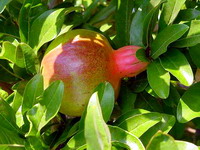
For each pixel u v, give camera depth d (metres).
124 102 0.41
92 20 0.55
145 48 0.39
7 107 0.36
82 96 0.36
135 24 0.42
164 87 0.36
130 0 0.43
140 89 0.41
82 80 0.36
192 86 0.39
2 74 0.42
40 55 0.43
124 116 0.37
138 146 0.32
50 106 0.33
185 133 0.60
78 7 0.40
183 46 0.38
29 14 0.42
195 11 0.41
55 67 0.36
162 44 0.38
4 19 0.46
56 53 0.37
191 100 0.38
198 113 0.37
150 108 0.42
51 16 0.39
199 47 0.40
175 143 0.30
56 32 0.38
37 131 0.34
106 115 0.35
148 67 0.38
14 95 0.40
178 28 0.37
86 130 0.27
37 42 0.39
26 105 0.35
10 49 0.39
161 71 0.37
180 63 0.37
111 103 0.35
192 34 0.38
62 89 0.34
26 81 0.39
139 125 0.35
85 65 0.36
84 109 0.35
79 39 0.37
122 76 0.39
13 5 0.45
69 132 0.36
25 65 0.38
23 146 0.34
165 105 0.43
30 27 0.42
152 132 0.36
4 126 0.35
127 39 0.43
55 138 0.38
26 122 0.35
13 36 0.45
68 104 0.36
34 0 0.42
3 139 0.33
